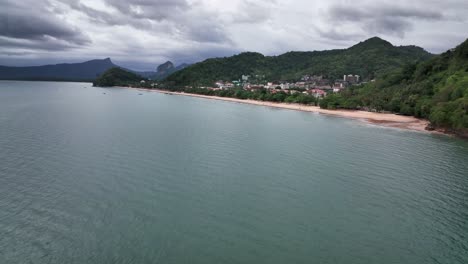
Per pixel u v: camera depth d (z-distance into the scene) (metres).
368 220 39.00
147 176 51.12
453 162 64.62
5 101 173.00
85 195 43.06
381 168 59.53
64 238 32.94
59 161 57.34
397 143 84.25
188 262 29.70
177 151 67.38
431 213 41.06
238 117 132.25
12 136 76.62
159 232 34.56
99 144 71.19
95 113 129.00
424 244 34.06
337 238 34.78
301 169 57.84
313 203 43.41
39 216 37.12
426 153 72.62
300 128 106.75
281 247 32.69
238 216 38.91
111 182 47.94
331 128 108.69
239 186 48.53
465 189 49.19
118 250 31.17
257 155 66.56
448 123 104.06
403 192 47.78
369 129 108.81
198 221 37.28
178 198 43.28
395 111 155.75
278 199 44.34
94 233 33.97
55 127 91.56
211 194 45.09
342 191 47.81
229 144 76.12
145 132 88.31
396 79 193.50
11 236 33.06
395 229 37.03
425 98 143.88
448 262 31.05
